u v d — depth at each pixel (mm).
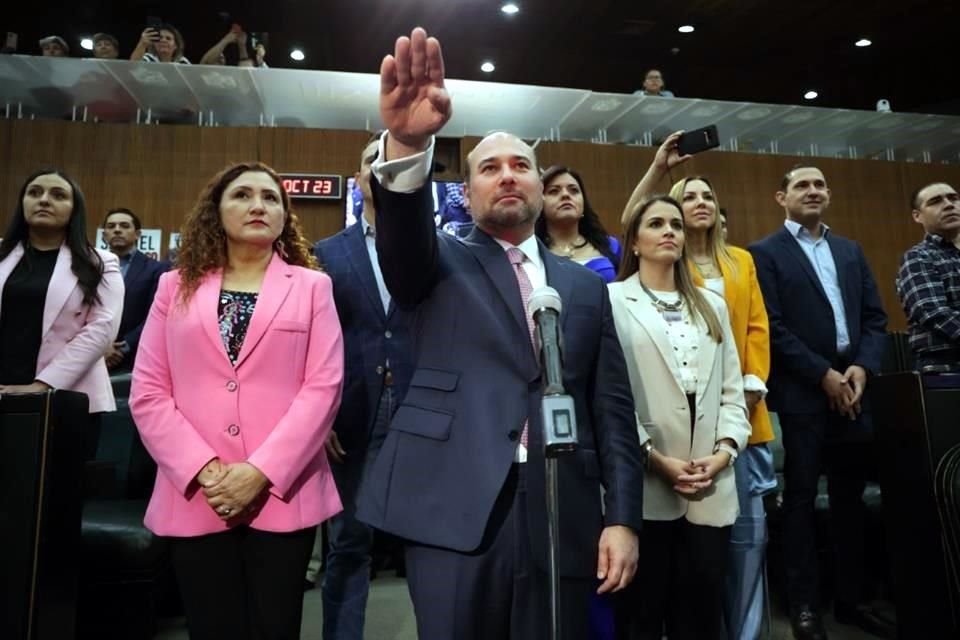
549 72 8453
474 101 5688
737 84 8734
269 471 1362
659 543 1734
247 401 1449
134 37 7402
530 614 1118
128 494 2627
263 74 5160
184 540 1381
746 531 2004
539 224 2359
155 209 5469
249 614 1367
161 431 1414
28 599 1364
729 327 1998
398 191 1184
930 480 1704
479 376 1220
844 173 6816
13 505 1393
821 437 2295
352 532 1877
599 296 1409
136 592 2125
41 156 5445
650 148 6352
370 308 1936
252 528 1389
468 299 1278
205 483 1347
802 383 2328
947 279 2514
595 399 1355
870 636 2301
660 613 1721
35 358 2084
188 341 1480
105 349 2182
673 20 7438
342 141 5828
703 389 1827
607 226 6137
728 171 6543
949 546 1631
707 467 1729
